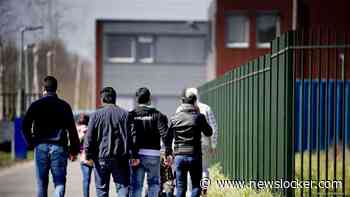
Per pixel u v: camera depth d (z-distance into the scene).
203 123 33.97
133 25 142.50
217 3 127.25
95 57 141.50
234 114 50.09
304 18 123.75
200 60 144.00
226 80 54.91
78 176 56.19
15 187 48.38
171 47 143.75
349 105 68.81
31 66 142.75
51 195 41.78
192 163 33.69
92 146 31.25
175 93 143.75
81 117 39.84
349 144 66.31
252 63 43.06
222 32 127.19
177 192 33.88
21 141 77.19
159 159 32.78
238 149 47.88
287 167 33.03
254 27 127.19
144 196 37.62
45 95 31.22
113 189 46.25
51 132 30.78
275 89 35.78
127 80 142.38
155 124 32.62
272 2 127.19
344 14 124.31
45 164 30.78
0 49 130.25
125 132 31.34
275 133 35.62
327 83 33.03
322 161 53.75
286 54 32.91
